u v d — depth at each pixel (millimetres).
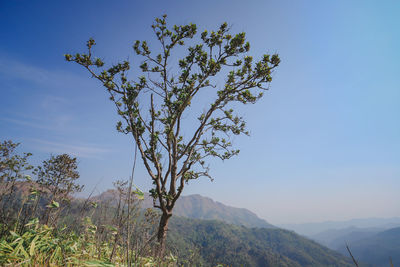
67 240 3418
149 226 3441
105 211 3484
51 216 3643
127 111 8602
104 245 4109
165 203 8930
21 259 2627
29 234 3172
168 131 9227
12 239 3195
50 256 2969
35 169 6875
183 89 9867
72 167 7621
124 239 2879
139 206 2953
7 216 3654
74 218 3709
